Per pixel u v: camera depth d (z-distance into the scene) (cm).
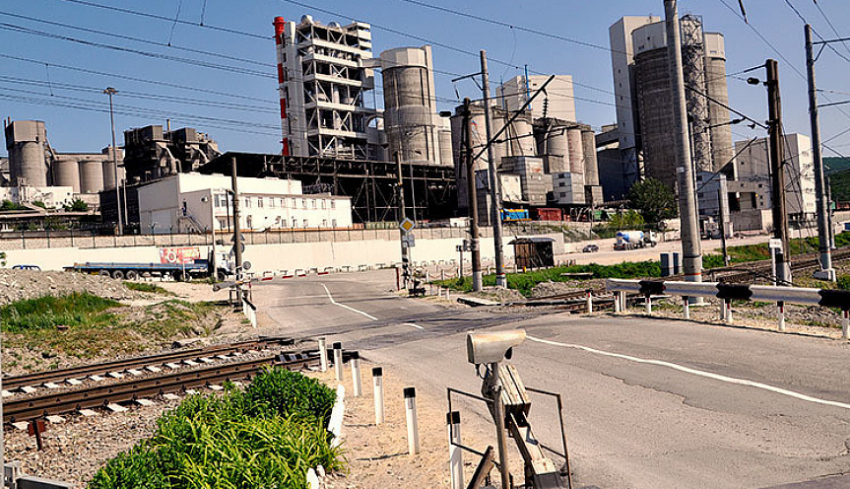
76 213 10612
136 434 1109
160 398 1384
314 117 13612
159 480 650
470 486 585
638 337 1672
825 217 3884
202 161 12975
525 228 10388
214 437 791
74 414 1264
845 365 1177
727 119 17500
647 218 13888
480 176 12050
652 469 759
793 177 14738
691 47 15538
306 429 905
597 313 2364
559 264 6744
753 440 827
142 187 8756
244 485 659
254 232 7369
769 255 8775
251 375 1552
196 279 6291
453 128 13900
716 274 4712
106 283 4188
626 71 17875
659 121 16438
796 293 1584
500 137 14362
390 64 14800
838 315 2297
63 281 3884
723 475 720
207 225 7581
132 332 2534
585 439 894
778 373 1155
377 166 12181
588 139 17812
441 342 1900
